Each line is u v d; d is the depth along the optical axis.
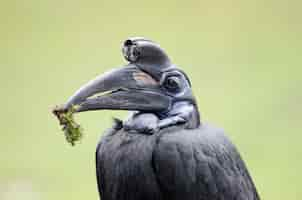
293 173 16.52
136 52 7.13
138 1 24.03
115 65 21.50
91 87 7.08
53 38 22.58
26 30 22.92
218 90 19.81
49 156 17.22
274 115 18.58
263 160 17.03
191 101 7.18
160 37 22.95
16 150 17.55
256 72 20.78
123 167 7.04
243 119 18.61
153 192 7.04
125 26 23.22
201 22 23.62
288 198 16.09
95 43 22.25
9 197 16.03
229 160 7.27
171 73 7.12
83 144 16.80
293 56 21.78
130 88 7.10
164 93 7.12
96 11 23.44
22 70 21.20
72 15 23.42
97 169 7.36
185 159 7.02
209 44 22.59
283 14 23.75
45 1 23.47
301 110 18.58
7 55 21.86
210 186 7.12
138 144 7.03
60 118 7.08
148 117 7.09
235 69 21.06
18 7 23.33
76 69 21.27
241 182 7.35
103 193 7.34
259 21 23.78
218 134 7.33
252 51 22.06
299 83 19.91
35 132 18.39
